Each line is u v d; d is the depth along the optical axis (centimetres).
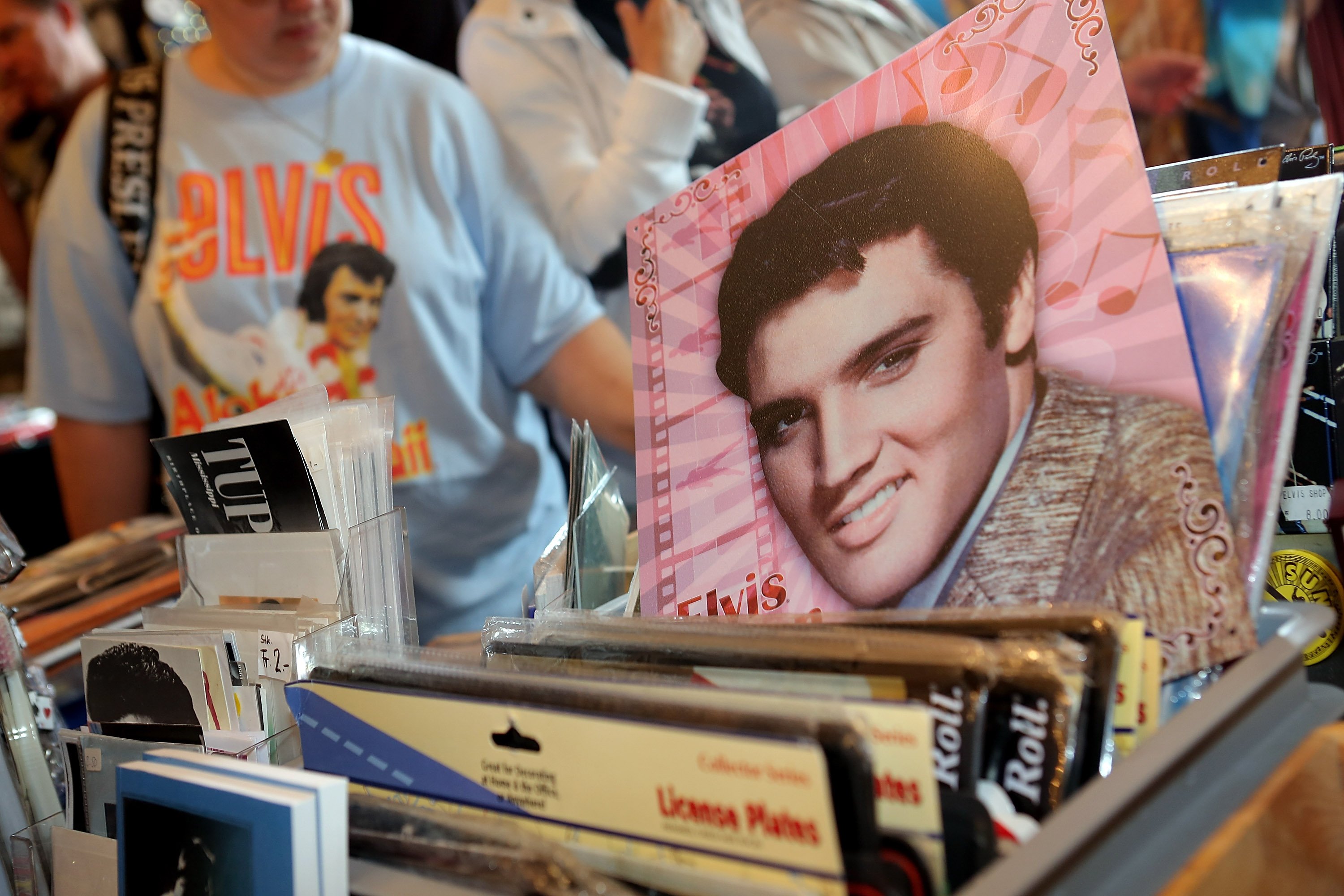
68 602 107
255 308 174
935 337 54
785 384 60
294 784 43
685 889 38
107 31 253
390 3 210
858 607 56
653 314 66
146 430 206
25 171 248
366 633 63
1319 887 44
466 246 182
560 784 42
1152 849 37
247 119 175
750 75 211
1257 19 194
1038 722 40
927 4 214
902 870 36
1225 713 40
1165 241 52
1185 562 47
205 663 59
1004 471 52
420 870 42
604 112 202
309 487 64
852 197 57
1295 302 49
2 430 311
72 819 60
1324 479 62
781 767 35
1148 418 48
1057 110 51
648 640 51
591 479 69
